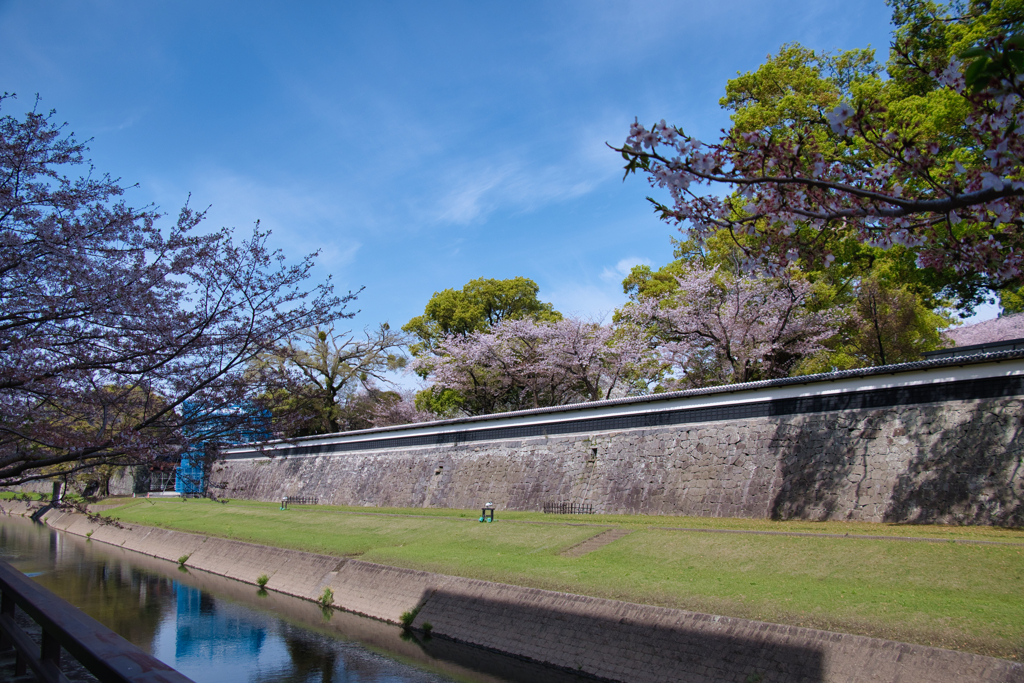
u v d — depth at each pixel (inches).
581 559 498.0
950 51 581.0
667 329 970.7
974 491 469.4
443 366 1251.8
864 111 173.9
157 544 969.5
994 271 193.8
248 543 792.3
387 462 1050.1
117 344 257.6
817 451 563.8
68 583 753.0
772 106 794.2
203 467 279.4
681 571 431.5
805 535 458.0
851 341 862.5
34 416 269.1
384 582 568.1
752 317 882.8
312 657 466.3
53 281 263.3
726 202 191.2
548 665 399.2
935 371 512.7
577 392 1231.5
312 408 280.1
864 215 166.4
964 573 345.7
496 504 834.8
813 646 306.2
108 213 269.1
